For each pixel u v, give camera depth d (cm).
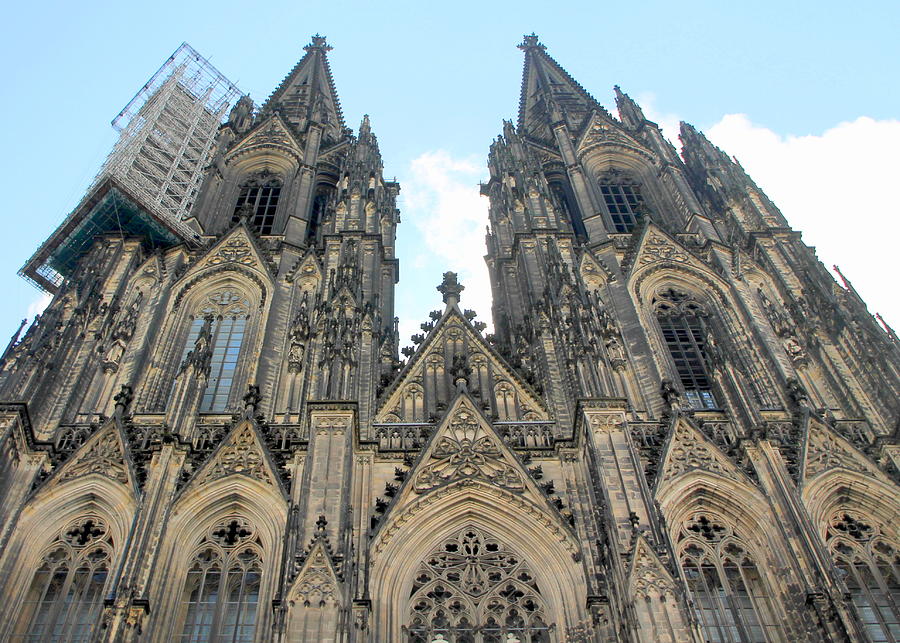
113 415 6231
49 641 5109
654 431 6350
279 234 9150
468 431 6228
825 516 5866
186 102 12319
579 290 7319
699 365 7388
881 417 6556
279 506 5688
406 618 5216
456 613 5256
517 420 6669
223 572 5453
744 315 7738
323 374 6278
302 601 4644
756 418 6238
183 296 7900
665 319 7906
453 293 7831
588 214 9306
